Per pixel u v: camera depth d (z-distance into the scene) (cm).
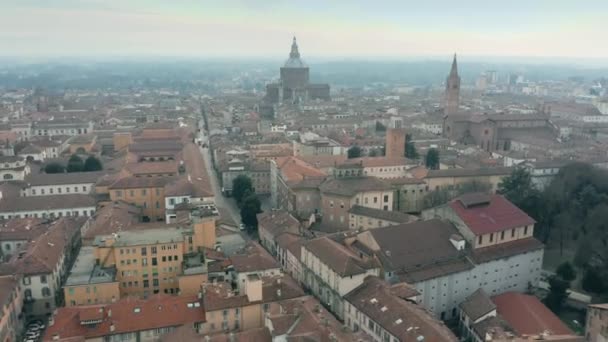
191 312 11850
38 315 13938
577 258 16162
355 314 12206
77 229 18225
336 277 12862
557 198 18688
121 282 14075
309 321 10525
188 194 19638
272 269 13775
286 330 10212
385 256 13775
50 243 15525
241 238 16738
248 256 14075
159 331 11462
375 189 18962
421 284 13300
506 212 15800
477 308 12681
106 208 19500
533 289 15650
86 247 15550
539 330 11675
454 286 13938
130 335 11269
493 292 14762
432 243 14575
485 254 14575
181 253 14312
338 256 13338
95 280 13125
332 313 13212
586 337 12450
